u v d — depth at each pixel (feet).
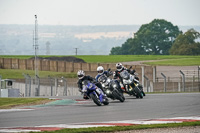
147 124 155.94
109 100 261.65
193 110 197.67
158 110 198.49
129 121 163.43
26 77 469.16
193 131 142.51
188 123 156.04
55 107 223.92
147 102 241.76
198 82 492.95
